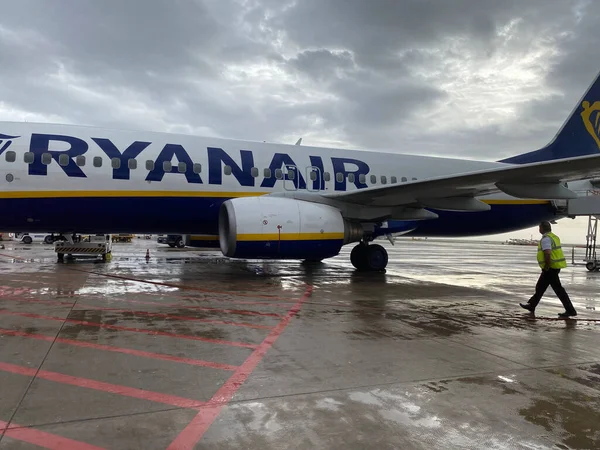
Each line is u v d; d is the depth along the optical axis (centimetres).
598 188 1639
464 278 1339
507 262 2261
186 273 1276
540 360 480
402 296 909
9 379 384
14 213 1066
